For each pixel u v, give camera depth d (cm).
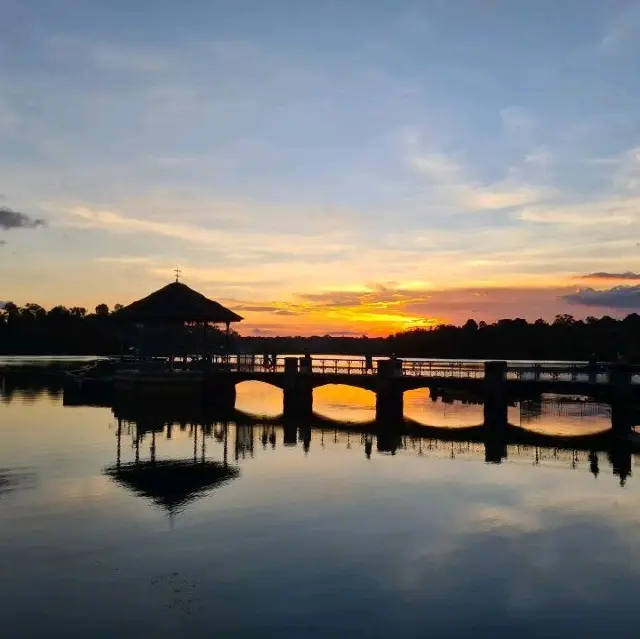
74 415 4128
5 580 1396
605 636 1177
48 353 14712
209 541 1656
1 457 2706
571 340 11094
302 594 1341
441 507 2011
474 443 3278
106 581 1397
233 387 4984
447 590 1373
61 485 2227
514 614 1262
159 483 2280
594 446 3194
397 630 1188
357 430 3744
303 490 2206
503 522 1861
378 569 1483
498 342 12081
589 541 1697
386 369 4138
